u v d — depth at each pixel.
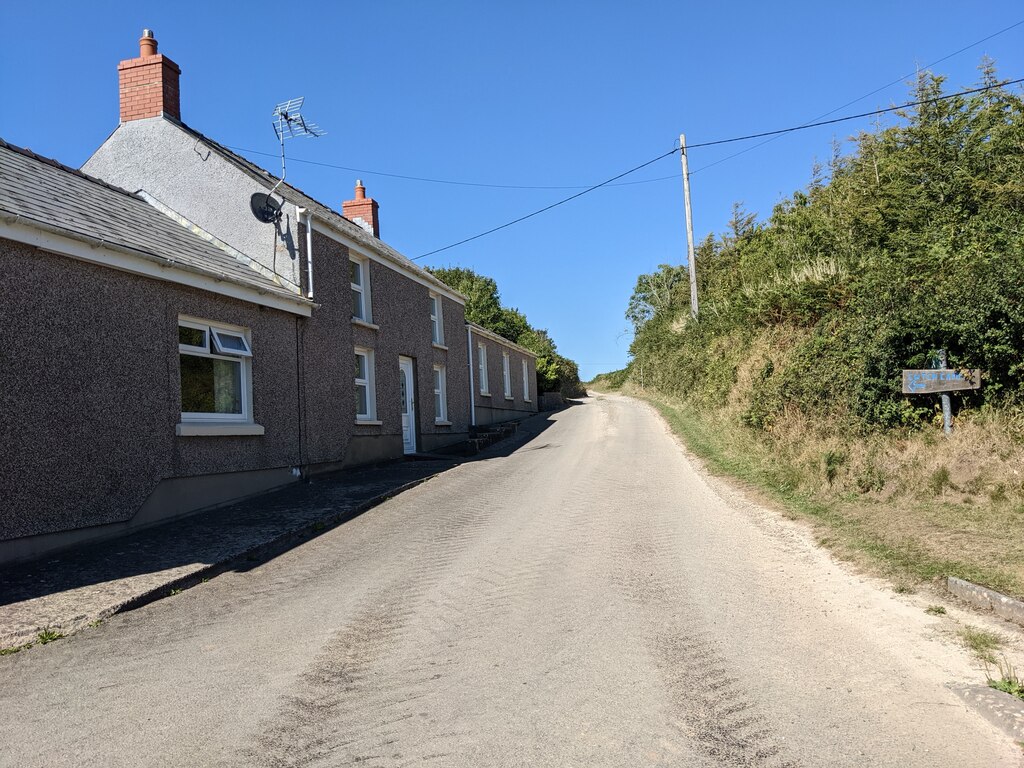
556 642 5.01
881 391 10.63
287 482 12.38
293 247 13.30
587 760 3.40
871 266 13.82
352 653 4.93
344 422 14.45
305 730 3.80
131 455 8.82
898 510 8.36
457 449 19.30
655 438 18.52
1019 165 13.97
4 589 6.39
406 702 4.11
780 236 21.36
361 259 16.09
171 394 9.59
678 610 5.64
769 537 8.02
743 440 13.98
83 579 6.68
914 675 4.27
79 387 8.10
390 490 11.82
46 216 7.96
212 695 4.27
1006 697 3.85
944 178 15.20
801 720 3.76
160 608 6.13
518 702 4.06
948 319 9.74
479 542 8.22
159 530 8.90
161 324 9.49
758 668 4.46
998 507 7.77
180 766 3.44
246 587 6.74
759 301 17.05
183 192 14.12
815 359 12.59
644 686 4.23
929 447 9.34
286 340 12.53
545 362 42.06
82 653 5.05
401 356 18.25
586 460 15.27
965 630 4.91
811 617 5.39
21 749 3.63
